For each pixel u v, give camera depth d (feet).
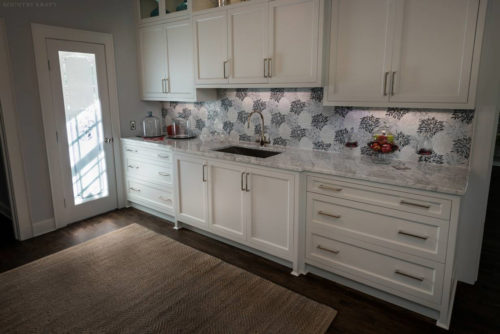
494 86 7.22
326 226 8.14
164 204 12.27
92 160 12.52
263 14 9.22
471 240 8.07
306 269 8.89
